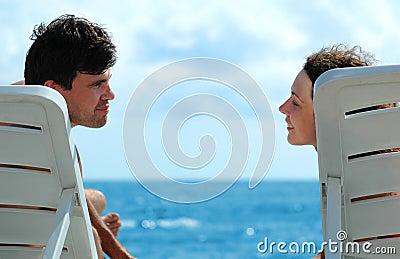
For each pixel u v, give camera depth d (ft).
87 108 12.14
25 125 9.78
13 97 9.41
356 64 12.21
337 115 9.53
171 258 110.73
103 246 13.50
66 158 9.93
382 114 9.52
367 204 10.20
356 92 9.34
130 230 128.77
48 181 10.16
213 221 139.33
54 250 9.71
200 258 112.57
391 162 9.87
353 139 9.70
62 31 12.05
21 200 10.40
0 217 10.62
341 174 9.93
